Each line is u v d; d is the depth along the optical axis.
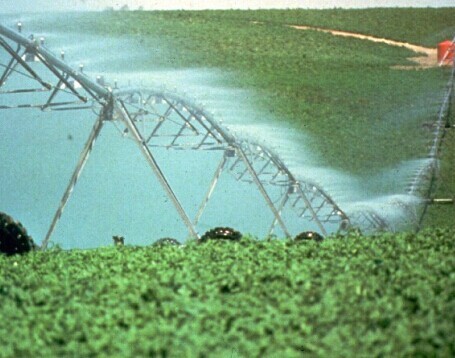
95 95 33.00
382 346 13.71
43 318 15.73
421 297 16.58
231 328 15.02
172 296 17.50
